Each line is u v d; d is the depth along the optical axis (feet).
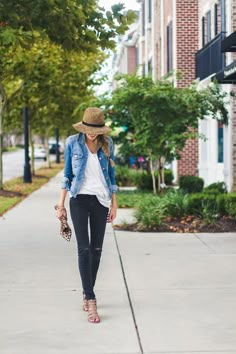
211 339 24.12
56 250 44.04
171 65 111.55
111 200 28.35
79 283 33.63
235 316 27.20
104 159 27.35
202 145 95.09
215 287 32.37
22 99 100.42
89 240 29.30
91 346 23.52
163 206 55.36
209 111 77.20
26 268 37.70
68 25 44.39
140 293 31.30
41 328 25.79
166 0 117.08
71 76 98.58
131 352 22.74
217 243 46.21
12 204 77.56
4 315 27.66
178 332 25.03
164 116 76.38
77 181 27.07
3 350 23.17
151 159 81.10
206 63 84.84
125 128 86.53
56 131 227.40
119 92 78.95
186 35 105.09
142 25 165.37
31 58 82.23
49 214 67.26
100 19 45.24
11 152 366.63
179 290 31.81
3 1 42.09
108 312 27.99
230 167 75.20
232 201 55.93
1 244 46.80
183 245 45.44
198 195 57.67
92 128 26.68
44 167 192.75
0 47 48.70
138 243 46.57
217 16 83.82
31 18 43.60
